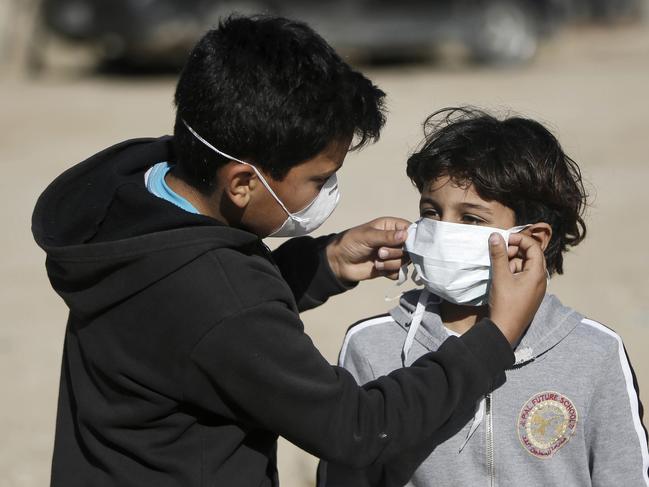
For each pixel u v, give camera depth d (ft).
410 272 17.43
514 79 93.56
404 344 14.49
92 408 13.19
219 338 12.27
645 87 87.76
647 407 27.58
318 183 13.24
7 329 36.73
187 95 12.75
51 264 13.19
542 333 13.96
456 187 13.83
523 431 13.85
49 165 62.95
